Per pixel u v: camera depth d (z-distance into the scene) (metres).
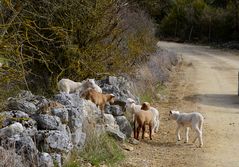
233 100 18.86
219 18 58.78
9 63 9.87
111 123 10.97
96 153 9.28
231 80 25.16
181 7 63.62
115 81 14.08
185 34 61.94
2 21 9.44
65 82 12.34
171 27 63.88
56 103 9.34
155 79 20.83
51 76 13.93
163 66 26.75
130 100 12.17
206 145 11.52
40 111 8.95
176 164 9.92
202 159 10.35
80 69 14.45
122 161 9.66
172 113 11.83
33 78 13.87
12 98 9.52
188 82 24.14
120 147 10.46
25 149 7.46
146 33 25.45
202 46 54.28
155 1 39.47
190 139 12.09
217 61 36.50
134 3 25.00
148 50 25.36
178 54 40.12
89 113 10.26
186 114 11.59
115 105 11.91
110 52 15.62
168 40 61.72
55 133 8.18
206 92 20.86
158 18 66.31
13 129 7.76
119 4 15.49
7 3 8.83
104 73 14.75
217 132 12.93
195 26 61.50
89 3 14.18
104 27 14.78
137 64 19.61
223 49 50.09
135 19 24.02
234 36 56.91
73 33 14.08
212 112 16.11
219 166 9.90
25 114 8.52
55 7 12.78
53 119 8.55
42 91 13.34
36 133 8.15
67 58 14.10
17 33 9.07
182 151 10.94
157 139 11.97
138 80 17.41
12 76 8.90
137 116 11.40
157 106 16.86
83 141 9.25
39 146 8.06
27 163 7.32
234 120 14.74
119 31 15.77
